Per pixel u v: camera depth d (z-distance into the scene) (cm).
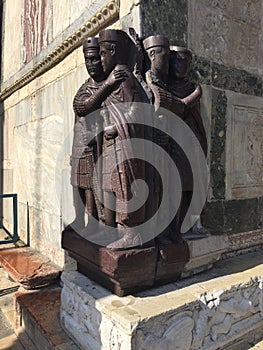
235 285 165
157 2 179
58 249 258
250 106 235
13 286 275
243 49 230
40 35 295
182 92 166
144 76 161
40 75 298
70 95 244
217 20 213
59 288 232
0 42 423
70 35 233
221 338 159
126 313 132
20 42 348
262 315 181
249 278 174
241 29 228
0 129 421
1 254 287
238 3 226
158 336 134
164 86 159
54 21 268
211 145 211
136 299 145
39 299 212
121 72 149
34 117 312
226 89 219
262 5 243
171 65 166
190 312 145
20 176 348
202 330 150
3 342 199
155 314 132
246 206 233
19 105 352
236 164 227
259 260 209
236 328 167
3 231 397
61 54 253
